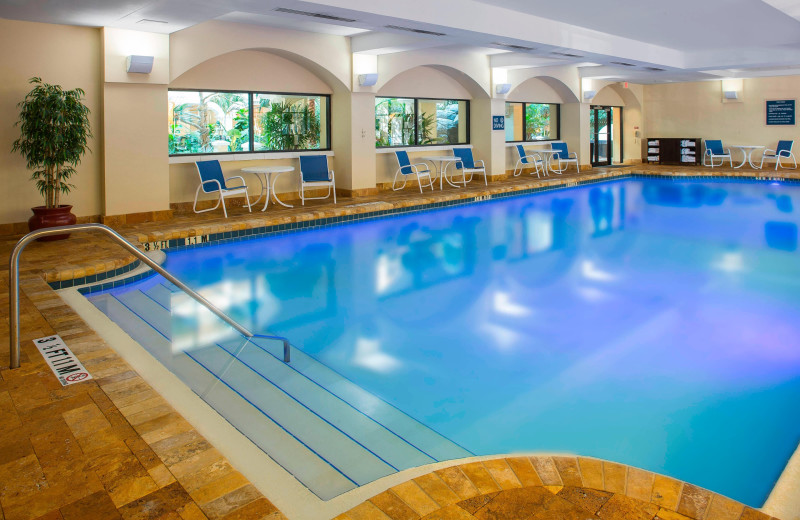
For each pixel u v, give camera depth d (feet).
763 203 41.16
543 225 34.04
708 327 17.69
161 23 26.22
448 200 39.91
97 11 23.99
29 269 19.47
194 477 7.74
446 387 13.76
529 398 13.25
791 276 23.17
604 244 29.17
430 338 16.92
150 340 15.98
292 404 12.52
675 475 10.28
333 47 36.65
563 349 16.14
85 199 28.63
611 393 13.51
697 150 64.03
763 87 60.80
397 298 20.62
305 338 16.71
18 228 26.71
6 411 9.47
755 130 61.82
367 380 14.05
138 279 21.68
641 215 37.27
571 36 33.65
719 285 22.12
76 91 24.90
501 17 29.14
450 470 8.02
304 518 7.49
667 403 13.00
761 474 10.29
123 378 10.80
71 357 11.77
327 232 31.58
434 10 25.95
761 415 12.39
